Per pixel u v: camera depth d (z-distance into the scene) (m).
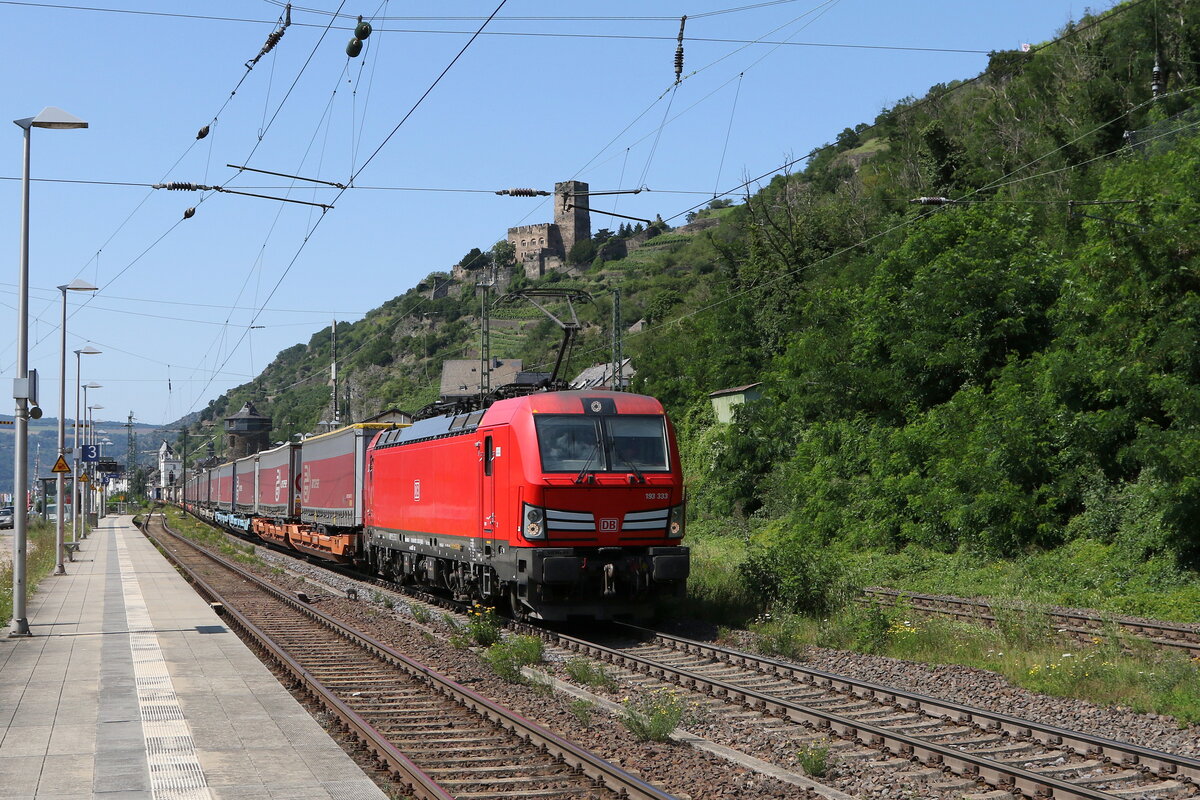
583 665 13.89
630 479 17.75
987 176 48.75
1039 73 54.75
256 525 50.81
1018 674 13.10
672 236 156.88
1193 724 10.51
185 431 103.75
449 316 146.25
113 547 48.50
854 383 34.75
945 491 27.59
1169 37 48.00
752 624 18.31
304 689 12.81
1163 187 25.84
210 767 8.60
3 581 24.89
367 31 15.60
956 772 8.96
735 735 10.56
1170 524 20.98
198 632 17.52
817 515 32.66
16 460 17.33
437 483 22.17
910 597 21.73
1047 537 25.08
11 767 8.58
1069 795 8.02
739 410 40.94
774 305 51.16
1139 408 24.28
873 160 77.12
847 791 8.65
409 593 25.22
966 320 30.97
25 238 17.80
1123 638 15.44
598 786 8.52
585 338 103.19
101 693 11.94
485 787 8.55
